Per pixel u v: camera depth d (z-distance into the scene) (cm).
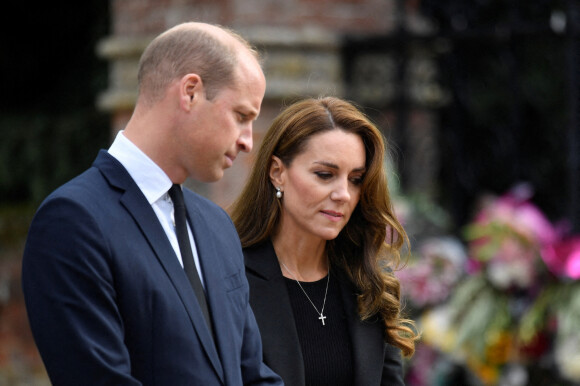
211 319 806
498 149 2566
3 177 2917
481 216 1634
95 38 2945
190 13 2003
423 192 2192
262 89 800
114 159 788
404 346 1042
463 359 1591
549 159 2619
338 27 2066
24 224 2662
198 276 809
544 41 2519
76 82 3067
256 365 873
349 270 1043
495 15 2562
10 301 2541
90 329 718
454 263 1662
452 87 2269
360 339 1015
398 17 2070
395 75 2106
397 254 1079
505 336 1585
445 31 2042
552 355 1570
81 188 760
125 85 2105
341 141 984
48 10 3062
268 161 1022
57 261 723
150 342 750
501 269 1570
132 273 747
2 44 3102
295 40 1966
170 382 749
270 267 1017
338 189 982
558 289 1561
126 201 770
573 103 1895
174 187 811
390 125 2122
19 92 3192
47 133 2930
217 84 771
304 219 996
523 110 2616
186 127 775
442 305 1634
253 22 1956
